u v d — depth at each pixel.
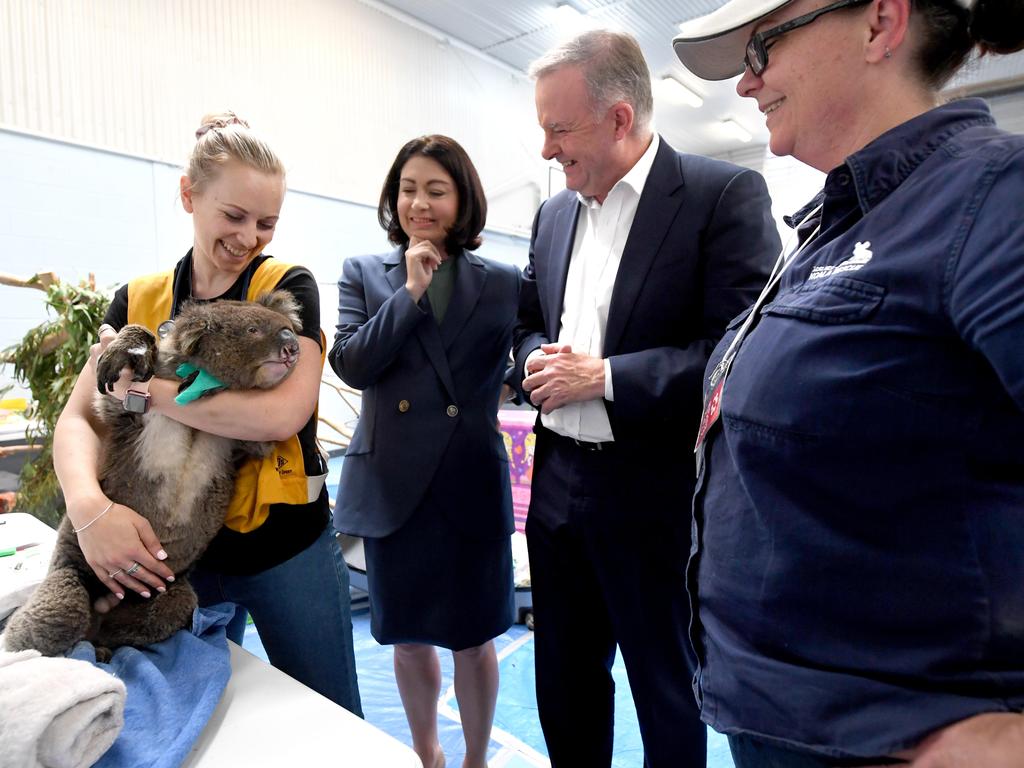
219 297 1.30
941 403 0.63
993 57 0.78
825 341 0.70
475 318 1.77
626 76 1.39
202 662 1.00
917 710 0.64
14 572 1.47
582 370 1.41
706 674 0.87
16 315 3.98
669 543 1.45
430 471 1.69
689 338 1.49
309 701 0.97
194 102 4.83
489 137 7.68
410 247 1.73
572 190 1.62
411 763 0.83
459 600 1.71
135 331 1.09
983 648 0.63
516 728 2.36
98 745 0.77
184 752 0.80
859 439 0.67
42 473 2.35
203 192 1.18
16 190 3.95
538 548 1.62
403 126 6.54
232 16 5.05
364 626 3.19
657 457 1.46
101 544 1.01
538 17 6.53
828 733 0.68
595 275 1.56
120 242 4.41
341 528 1.76
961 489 0.64
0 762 0.69
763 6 0.79
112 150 4.34
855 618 0.69
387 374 1.75
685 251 1.42
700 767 1.47
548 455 1.62
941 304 0.62
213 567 1.28
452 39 7.01
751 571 0.80
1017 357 0.54
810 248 0.82
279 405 1.13
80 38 4.21
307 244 5.64
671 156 1.49
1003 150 0.62
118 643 1.07
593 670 1.64
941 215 0.63
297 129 5.57
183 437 1.15
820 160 0.85
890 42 0.73
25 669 0.78
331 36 5.81
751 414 0.77
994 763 0.57
